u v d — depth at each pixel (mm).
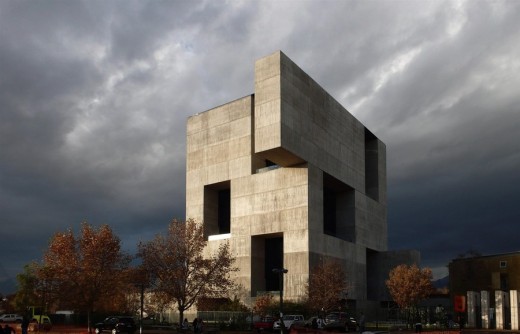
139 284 48625
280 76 72062
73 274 49469
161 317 72062
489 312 64688
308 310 65312
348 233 91562
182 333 48750
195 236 54031
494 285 70750
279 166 79375
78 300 49656
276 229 75812
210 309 69688
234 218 80250
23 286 74312
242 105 82188
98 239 50188
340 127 89500
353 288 86062
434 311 81312
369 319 89375
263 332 49688
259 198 78438
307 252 72562
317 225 76250
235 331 50844
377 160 105500
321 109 82938
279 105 71188
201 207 84188
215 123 85188
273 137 71000
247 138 80750
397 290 79188
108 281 50000
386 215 107438
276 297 72750
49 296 52875
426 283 78562
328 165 82688
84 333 47281
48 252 50688
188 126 88562
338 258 82062
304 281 71938
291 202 75500
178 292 51062
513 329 59094
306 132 76938
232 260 54375
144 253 51812
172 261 51625
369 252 101375
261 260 79125
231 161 82000
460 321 19344
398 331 54312
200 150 86188
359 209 93688
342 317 56500
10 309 89938
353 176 92625
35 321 54156
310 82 80312
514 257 69438
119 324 48719
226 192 88562
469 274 73625
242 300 75562
